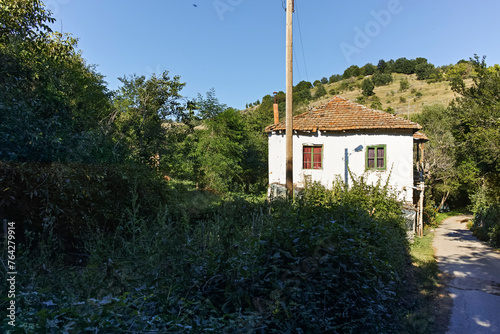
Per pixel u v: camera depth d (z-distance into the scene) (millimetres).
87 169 5418
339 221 5680
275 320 3152
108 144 7164
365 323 4230
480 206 19141
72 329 1900
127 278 3146
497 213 15398
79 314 2125
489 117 18438
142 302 2533
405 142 16391
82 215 5113
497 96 18594
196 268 3232
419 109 71562
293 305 3406
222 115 26016
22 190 4449
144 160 9727
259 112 40844
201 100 25344
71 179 4836
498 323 5637
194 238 4230
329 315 3873
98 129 7215
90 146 5793
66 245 4949
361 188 14516
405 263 9352
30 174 4406
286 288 3398
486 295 7141
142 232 4746
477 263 10516
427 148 34250
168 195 7379
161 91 13297
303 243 3969
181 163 15828
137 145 10984
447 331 5262
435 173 33719
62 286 3125
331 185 16922
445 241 15867
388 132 16547
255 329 2914
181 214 6746
